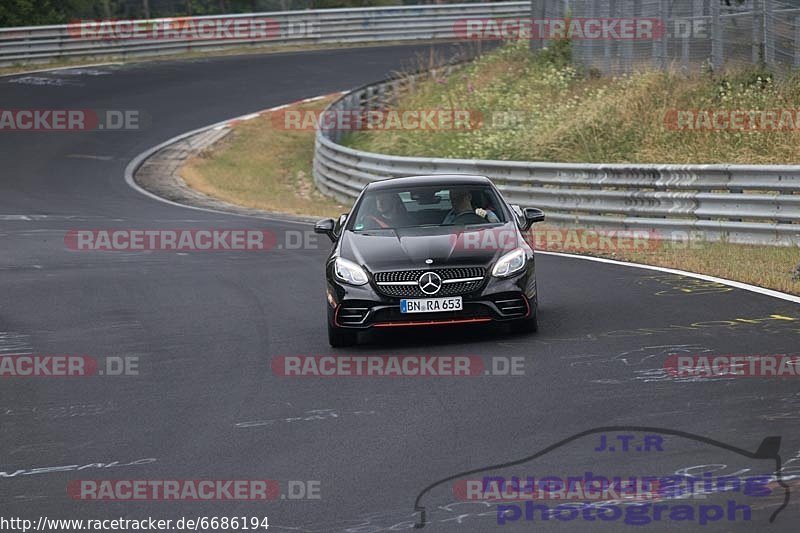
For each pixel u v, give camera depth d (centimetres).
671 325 3400
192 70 14638
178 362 3356
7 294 4897
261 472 2195
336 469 2181
